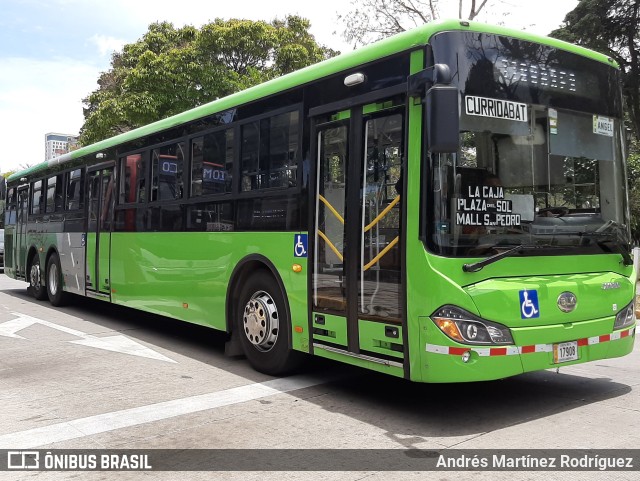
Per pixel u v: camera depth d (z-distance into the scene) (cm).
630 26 2091
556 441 444
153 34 2558
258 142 662
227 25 2330
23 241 1395
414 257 464
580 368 693
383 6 1797
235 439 452
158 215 846
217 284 715
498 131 484
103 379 634
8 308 1185
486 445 436
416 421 493
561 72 528
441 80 448
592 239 528
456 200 459
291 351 616
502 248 473
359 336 518
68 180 1155
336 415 509
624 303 539
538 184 502
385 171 502
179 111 2189
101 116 2211
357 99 532
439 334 449
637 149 2125
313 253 575
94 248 1034
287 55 2319
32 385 610
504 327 461
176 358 739
